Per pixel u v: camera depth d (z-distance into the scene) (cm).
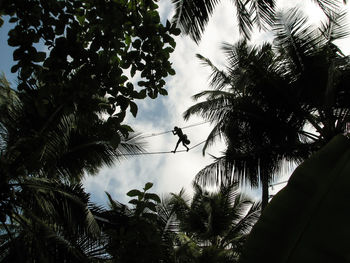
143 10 292
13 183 667
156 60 296
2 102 707
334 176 152
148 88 302
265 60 929
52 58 255
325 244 137
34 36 254
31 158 348
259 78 930
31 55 252
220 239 1409
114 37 277
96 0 274
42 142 358
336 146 164
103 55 266
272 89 930
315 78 885
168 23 291
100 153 838
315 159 162
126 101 275
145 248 268
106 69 265
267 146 957
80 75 261
